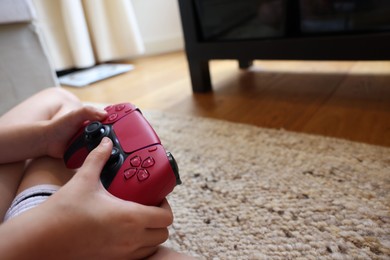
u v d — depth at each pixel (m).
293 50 0.88
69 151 0.39
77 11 1.79
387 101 0.82
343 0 0.78
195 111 0.95
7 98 0.88
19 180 0.43
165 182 0.30
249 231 0.43
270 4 0.90
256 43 0.94
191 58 1.10
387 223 0.41
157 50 2.30
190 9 1.03
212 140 0.72
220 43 1.02
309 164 0.57
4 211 0.38
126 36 2.01
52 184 0.40
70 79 1.65
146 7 2.21
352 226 0.41
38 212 0.25
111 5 1.94
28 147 0.43
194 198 0.52
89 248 0.26
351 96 0.90
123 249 0.28
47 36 1.79
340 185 0.50
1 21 0.80
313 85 1.05
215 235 0.43
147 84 1.40
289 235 0.41
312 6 0.83
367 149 0.59
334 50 0.81
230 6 0.97
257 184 0.53
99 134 0.35
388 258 0.36
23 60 0.90
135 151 0.31
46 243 0.24
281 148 0.64
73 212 0.26
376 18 0.75
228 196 0.51
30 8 0.89
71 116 0.40
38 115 0.51
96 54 2.05
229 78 1.30
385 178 0.50
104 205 0.27
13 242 0.23
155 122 0.88
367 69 1.15
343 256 0.37
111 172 0.30
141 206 0.29
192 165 0.62
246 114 0.88
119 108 0.39
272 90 1.06
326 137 0.66
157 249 0.32
